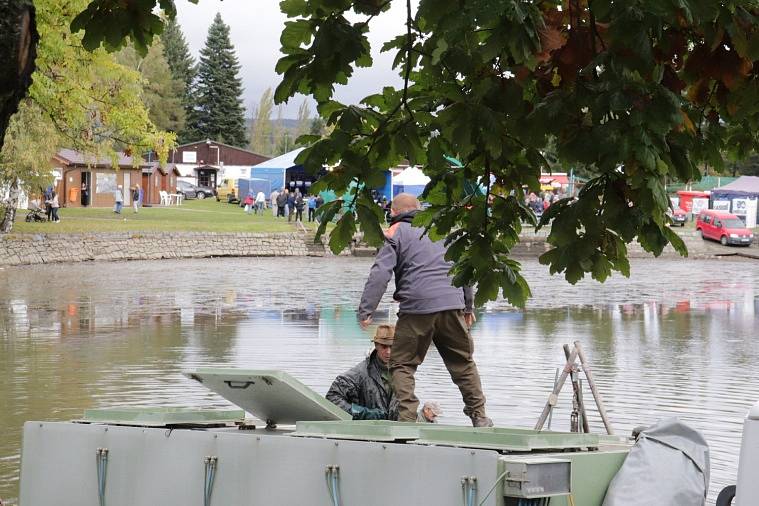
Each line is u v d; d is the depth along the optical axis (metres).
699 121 9.27
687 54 8.20
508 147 9.07
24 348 31.62
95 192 152.75
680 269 93.12
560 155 7.88
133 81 76.12
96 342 33.25
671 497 8.20
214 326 38.50
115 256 94.12
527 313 45.97
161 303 49.31
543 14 8.00
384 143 8.79
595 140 7.64
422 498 7.66
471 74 8.08
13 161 85.88
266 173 148.12
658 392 23.62
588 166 8.02
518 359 29.52
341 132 8.74
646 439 8.62
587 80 7.82
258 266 86.75
